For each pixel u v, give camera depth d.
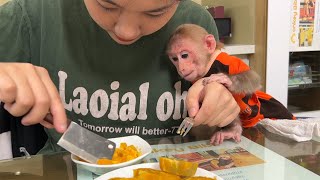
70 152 0.47
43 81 0.47
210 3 1.43
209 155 0.49
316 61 1.38
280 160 0.47
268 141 0.55
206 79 0.58
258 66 1.19
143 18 0.44
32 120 0.44
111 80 0.68
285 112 0.76
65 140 0.43
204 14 0.77
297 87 1.36
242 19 1.24
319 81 1.38
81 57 0.68
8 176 0.44
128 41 0.49
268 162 0.46
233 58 0.66
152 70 0.70
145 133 0.71
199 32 0.65
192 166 0.40
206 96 0.54
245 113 0.63
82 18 0.67
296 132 0.56
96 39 0.67
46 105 0.44
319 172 0.43
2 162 0.48
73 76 0.68
